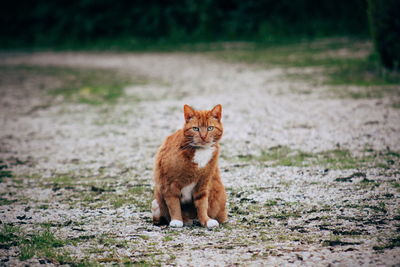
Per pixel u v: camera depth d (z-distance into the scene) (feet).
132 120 37.78
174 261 13.99
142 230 16.87
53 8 122.01
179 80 57.16
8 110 44.60
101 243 15.65
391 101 37.60
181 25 111.65
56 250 15.08
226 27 106.63
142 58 82.69
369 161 24.17
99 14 116.67
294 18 106.22
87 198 20.89
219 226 17.01
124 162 26.86
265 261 13.66
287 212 18.10
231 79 55.26
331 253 13.91
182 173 16.47
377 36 48.21
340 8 102.83
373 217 16.94
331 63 61.00
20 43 116.16
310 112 36.40
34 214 18.90
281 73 56.80
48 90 55.11
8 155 29.30
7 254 14.82
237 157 26.58
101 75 65.10
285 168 23.99
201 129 16.20
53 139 33.09
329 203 18.76
